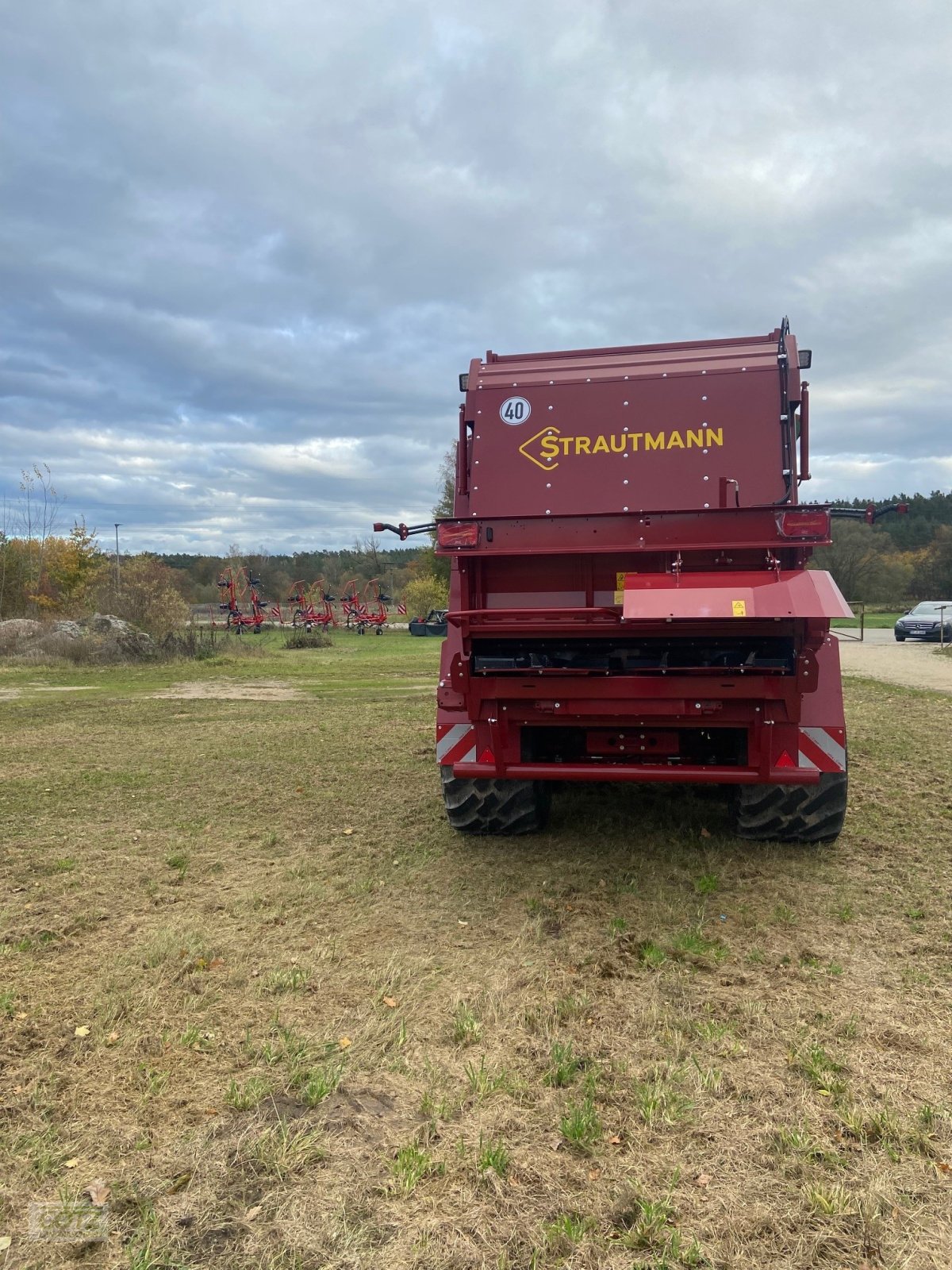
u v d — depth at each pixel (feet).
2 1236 7.18
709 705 14.30
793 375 15.84
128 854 18.21
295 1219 7.29
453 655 16.15
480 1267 6.76
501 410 16.89
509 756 15.96
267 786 24.88
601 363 17.25
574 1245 6.98
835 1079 9.11
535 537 15.30
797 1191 7.50
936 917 13.79
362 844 18.80
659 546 14.44
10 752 30.89
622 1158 7.98
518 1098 8.98
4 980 12.01
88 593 95.81
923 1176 7.61
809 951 12.52
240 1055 9.91
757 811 16.99
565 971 12.06
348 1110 8.84
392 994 11.44
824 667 16.21
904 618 93.56
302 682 57.36
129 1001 11.23
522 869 16.63
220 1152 8.17
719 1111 8.63
